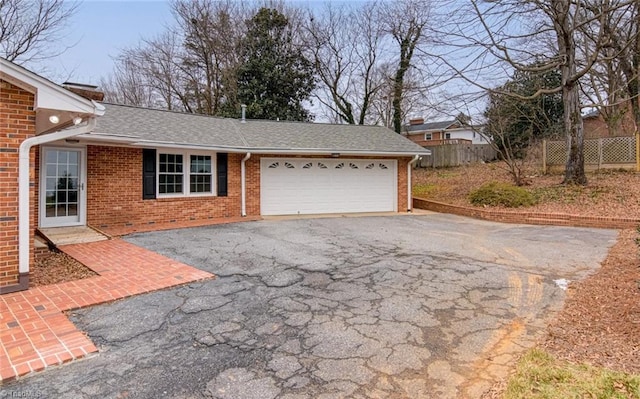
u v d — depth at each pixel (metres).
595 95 19.02
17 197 5.09
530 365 3.16
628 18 12.26
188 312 4.49
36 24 15.66
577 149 13.77
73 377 3.14
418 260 6.91
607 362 3.21
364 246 8.12
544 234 9.66
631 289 5.05
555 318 4.31
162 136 10.48
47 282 5.51
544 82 20.06
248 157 12.17
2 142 4.97
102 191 9.80
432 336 3.88
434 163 23.88
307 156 13.40
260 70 23.41
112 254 7.16
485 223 11.81
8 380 3.05
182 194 11.25
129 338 3.83
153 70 25.41
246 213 12.52
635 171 14.99
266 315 4.41
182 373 3.20
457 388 2.97
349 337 3.86
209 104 25.05
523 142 21.08
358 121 26.72
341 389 2.96
